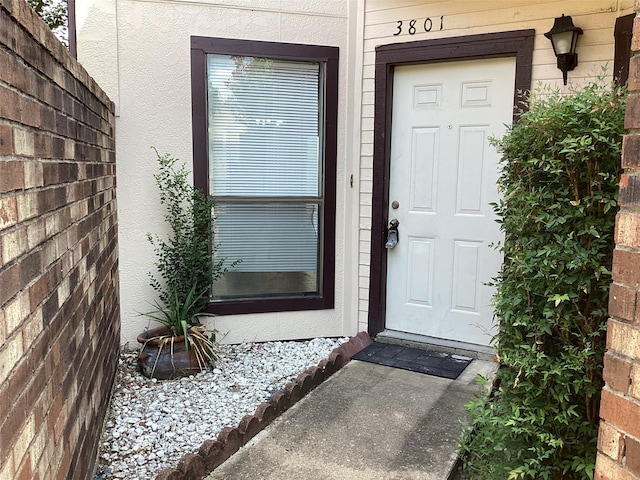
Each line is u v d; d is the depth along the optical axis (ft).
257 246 12.94
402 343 12.35
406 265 12.53
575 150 5.15
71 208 5.85
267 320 12.91
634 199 3.52
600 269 5.08
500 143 6.27
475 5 10.92
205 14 11.82
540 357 5.51
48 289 4.70
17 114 3.88
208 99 12.21
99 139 8.46
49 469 4.64
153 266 12.11
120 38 11.46
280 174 12.85
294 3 12.19
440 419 8.60
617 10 9.55
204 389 10.15
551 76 10.32
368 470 7.17
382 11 12.01
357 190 12.78
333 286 13.21
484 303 11.64
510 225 6.06
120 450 7.95
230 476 7.06
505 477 6.36
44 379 4.50
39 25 4.53
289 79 12.61
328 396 9.51
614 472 3.66
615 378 3.66
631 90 3.56
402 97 12.15
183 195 12.07
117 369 10.69
